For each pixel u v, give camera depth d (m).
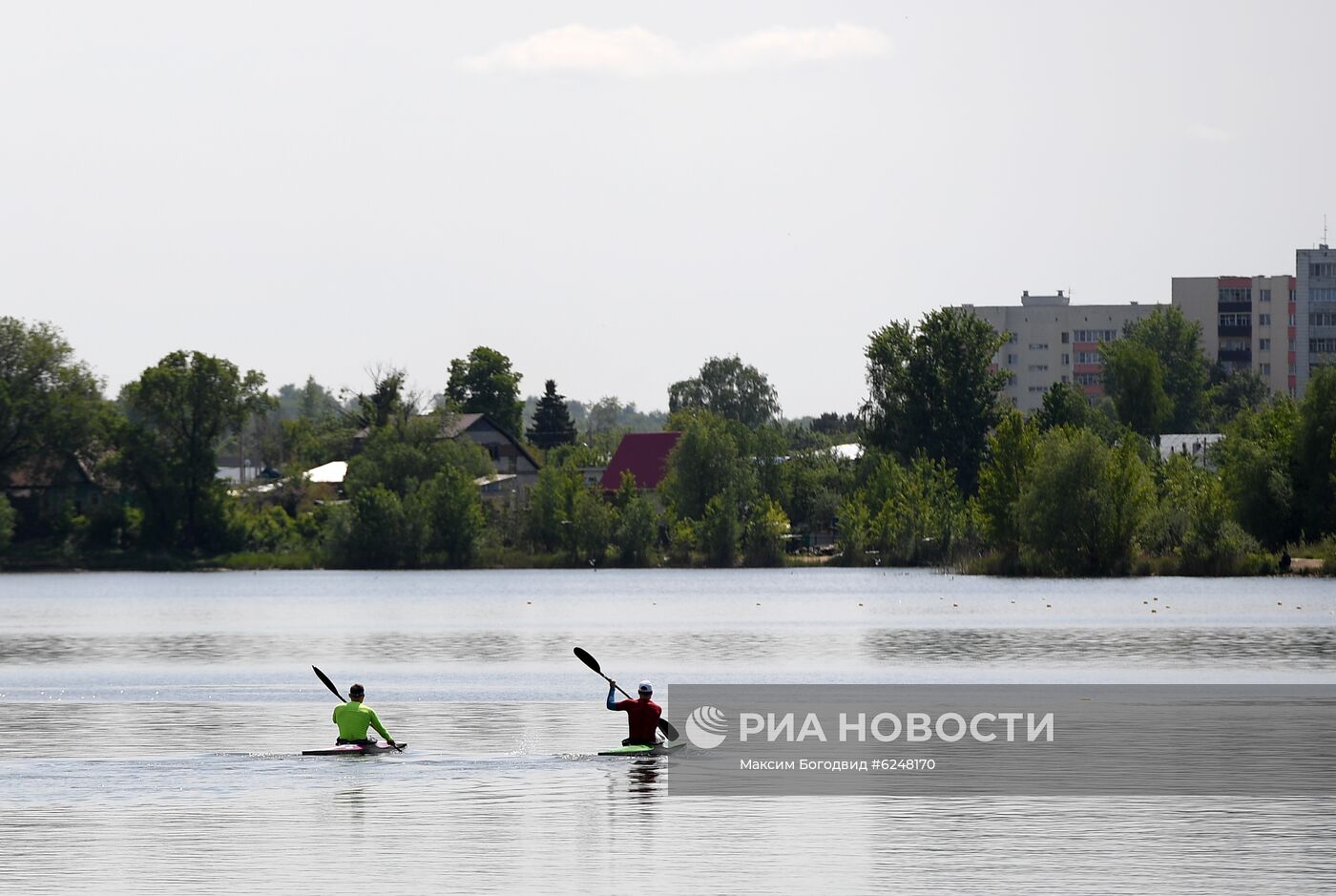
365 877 100.44
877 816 118.44
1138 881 98.44
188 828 114.19
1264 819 116.56
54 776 135.62
